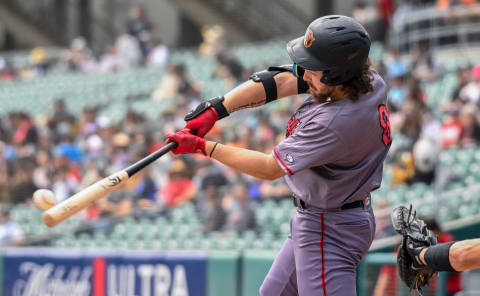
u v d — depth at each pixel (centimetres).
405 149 2902
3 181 3731
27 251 2847
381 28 4625
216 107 1120
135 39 5856
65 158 3647
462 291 2094
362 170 1073
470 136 3197
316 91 1052
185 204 3034
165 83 4859
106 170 3509
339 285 1098
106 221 3133
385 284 2102
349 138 1031
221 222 2889
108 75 5809
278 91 1148
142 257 2642
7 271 2870
